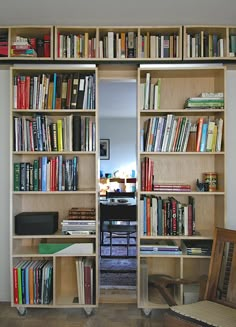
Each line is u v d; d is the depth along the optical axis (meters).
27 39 2.90
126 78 3.09
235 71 3.05
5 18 2.65
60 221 3.06
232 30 2.84
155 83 3.05
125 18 2.66
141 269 2.80
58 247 2.78
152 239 2.98
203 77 3.04
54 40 2.81
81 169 3.06
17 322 2.65
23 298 2.76
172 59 2.81
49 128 2.83
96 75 2.81
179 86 3.06
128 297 3.07
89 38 2.93
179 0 2.38
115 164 8.23
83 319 2.71
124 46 2.86
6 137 3.08
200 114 2.96
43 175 2.83
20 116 2.99
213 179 2.86
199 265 2.96
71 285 3.06
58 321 2.67
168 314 2.09
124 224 4.73
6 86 3.07
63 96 2.84
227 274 2.32
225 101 2.75
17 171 2.81
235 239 2.30
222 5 2.45
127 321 2.68
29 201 3.06
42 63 2.86
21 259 3.01
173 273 3.04
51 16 2.62
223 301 2.24
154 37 2.85
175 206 2.82
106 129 8.25
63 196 3.07
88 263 2.85
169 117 2.82
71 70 2.83
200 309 2.09
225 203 2.74
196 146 2.81
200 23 2.76
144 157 2.97
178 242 3.04
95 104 2.82
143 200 2.83
